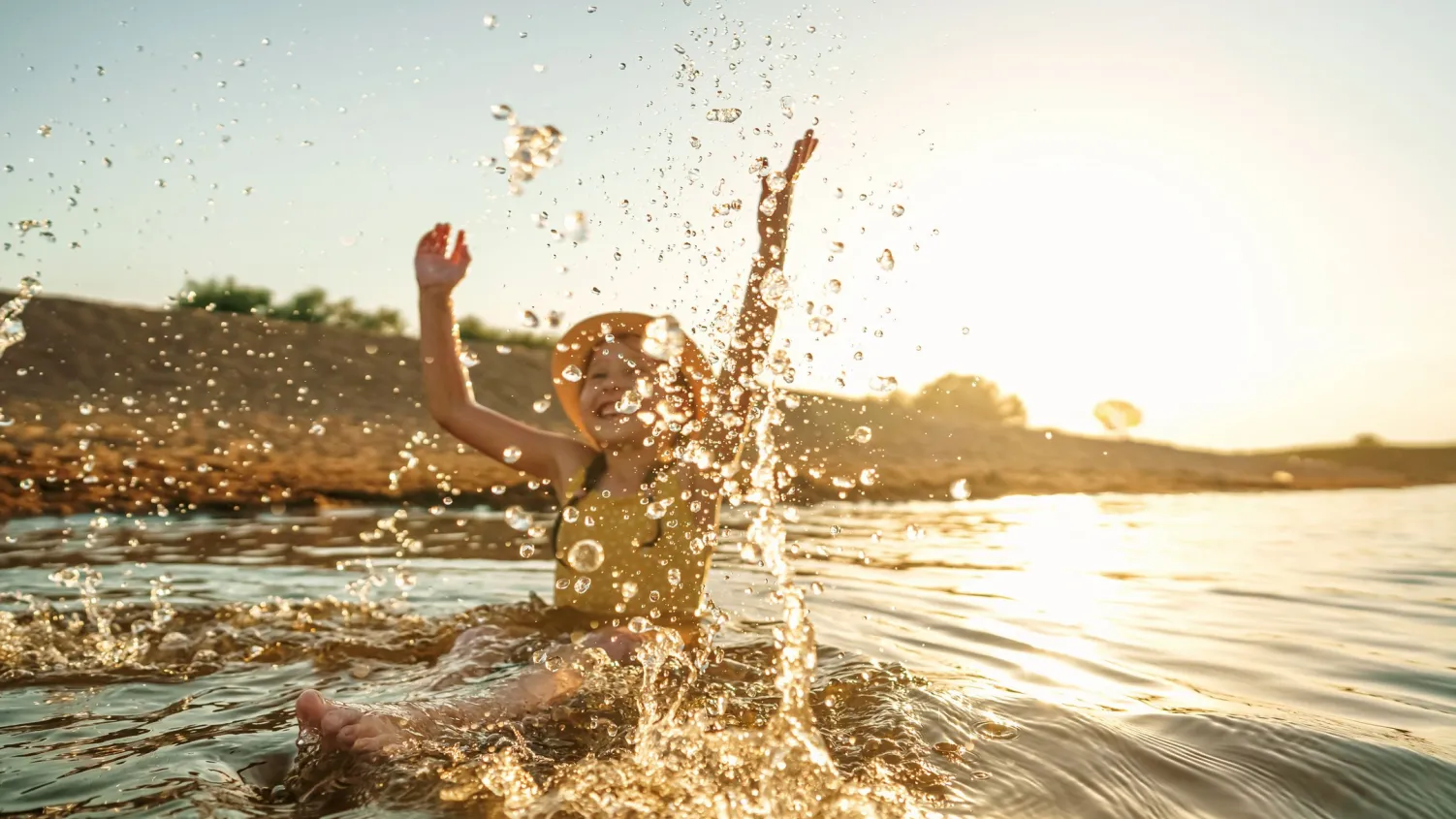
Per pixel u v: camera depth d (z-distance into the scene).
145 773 1.75
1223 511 10.30
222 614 3.16
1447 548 6.35
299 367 14.20
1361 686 2.70
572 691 2.22
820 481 9.80
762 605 3.56
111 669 2.52
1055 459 17.98
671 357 2.78
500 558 4.79
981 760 1.92
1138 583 4.65
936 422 19.00
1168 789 1.86
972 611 3.70
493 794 1.71
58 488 6.82
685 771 1.83
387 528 6.14
